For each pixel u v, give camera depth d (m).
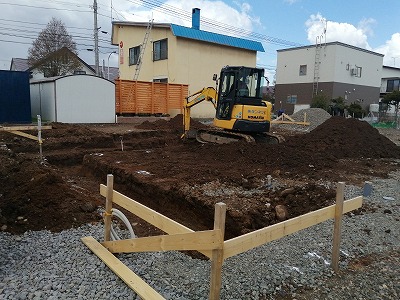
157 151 12.03
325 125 15.37
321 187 7.83
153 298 3.68
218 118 12.51
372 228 6.00
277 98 42.59
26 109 17.22
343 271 4.67
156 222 4.11
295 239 5.46
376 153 13.40
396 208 7.04
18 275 4.30
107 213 5.13
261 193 7.32
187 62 25.80
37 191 6.48
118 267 4.38
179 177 8.31
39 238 5.52
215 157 10.64
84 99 18.98
